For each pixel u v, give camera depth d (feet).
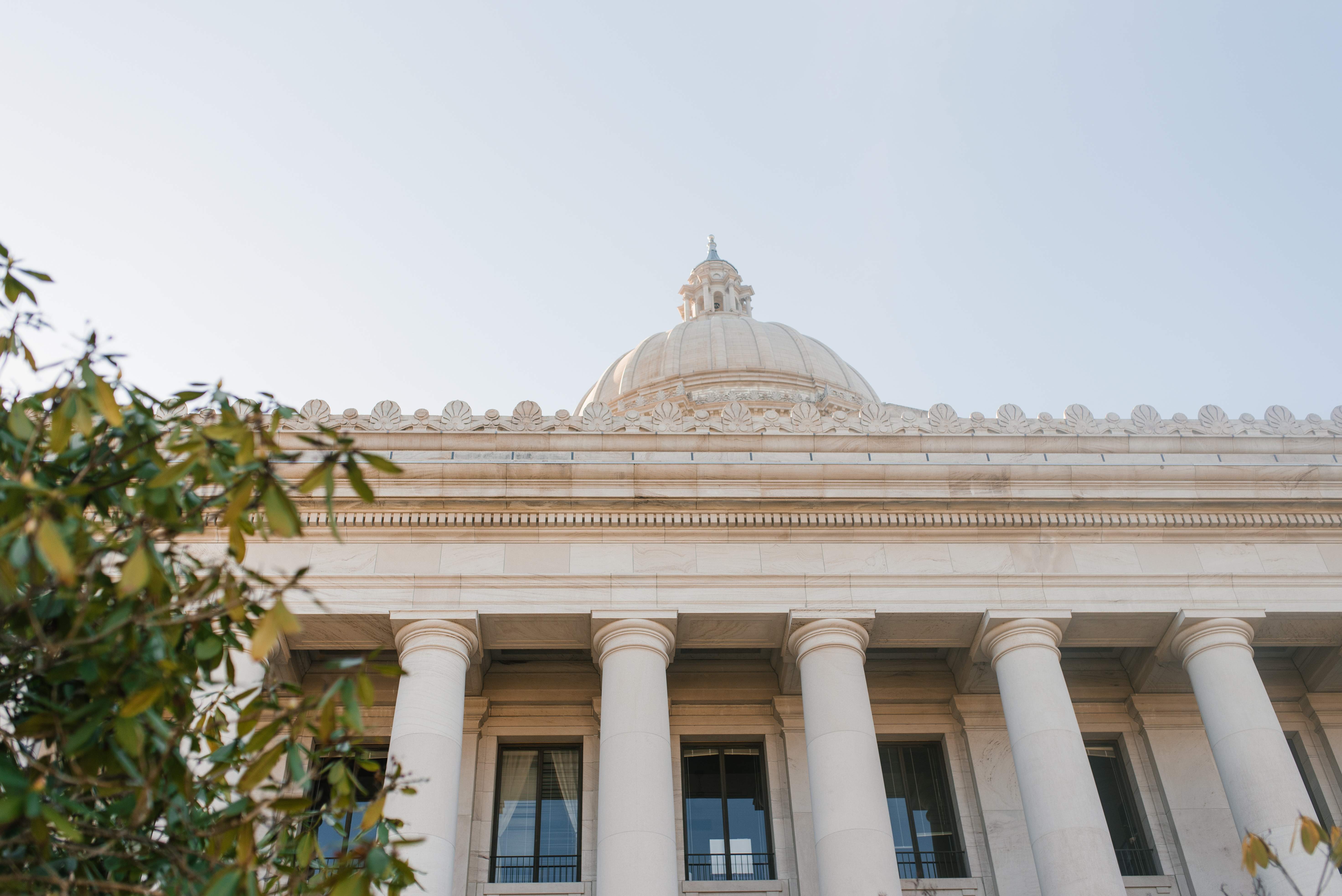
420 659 81.66
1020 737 81.61
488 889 85.40
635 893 71.77
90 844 38.75
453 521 88.33
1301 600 88.94
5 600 34.17
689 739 95.71
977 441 93.40
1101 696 98.68
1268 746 80.28
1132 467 91.61
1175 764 94.43
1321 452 95.30
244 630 43.09
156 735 38.22
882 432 93.86
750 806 93.61
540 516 88.89
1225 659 85.61
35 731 36.50
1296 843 74.74
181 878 38.06
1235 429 96.58
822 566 88.74
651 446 92.17
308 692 91.91
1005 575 88.74
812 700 82.58
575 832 91.45
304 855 41.55
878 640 90.07
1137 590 88.84
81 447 40.14
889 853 74.59
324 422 90.58
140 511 39.81
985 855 90.17
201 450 35.63
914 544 90.38
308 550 86.89
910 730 96.43
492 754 93.50
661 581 86.99
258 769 35.78
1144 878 88.99
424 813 73.36
